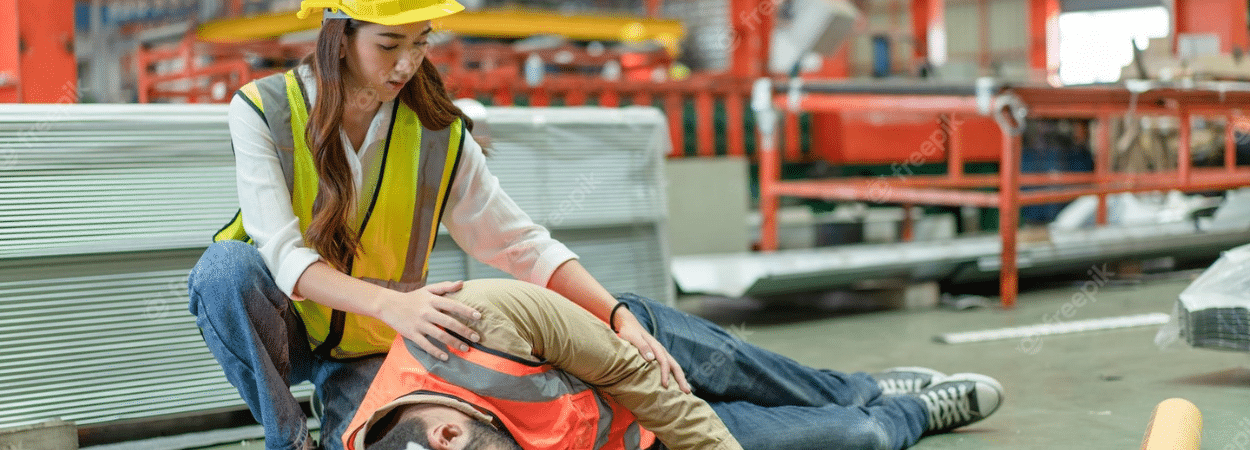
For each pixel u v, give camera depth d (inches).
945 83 186.4
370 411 60.7
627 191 121.3
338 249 65.8
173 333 92.9
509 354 58.4
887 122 288.2
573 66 301.9
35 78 138.9
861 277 176.4
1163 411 75.0
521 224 71.6
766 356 75.0
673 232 237.0
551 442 59.8
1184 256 226.1
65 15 140.5
